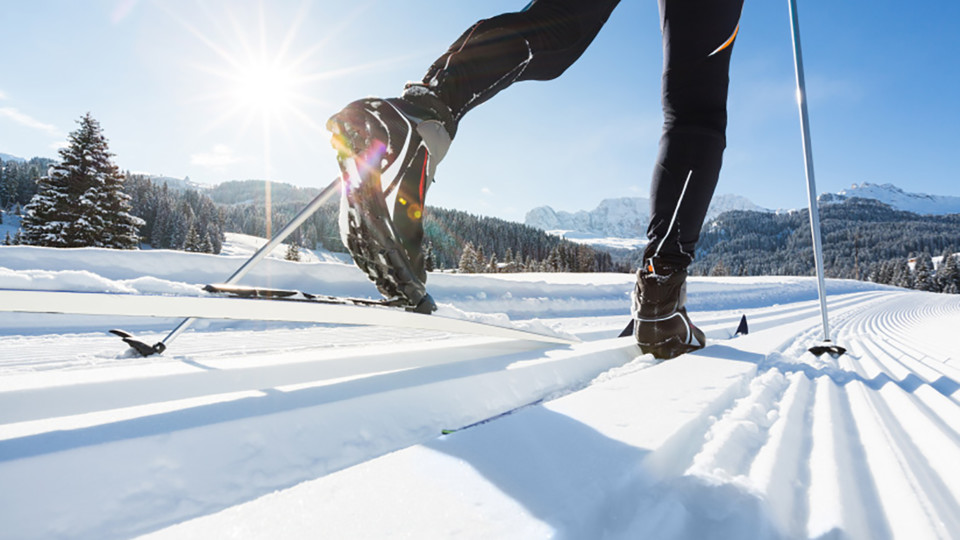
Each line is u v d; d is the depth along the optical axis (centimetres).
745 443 66
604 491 43
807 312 728
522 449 53
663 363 125
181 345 228
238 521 38
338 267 538
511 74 129
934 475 58
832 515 45
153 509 56
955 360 189
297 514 39
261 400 79
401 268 109
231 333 286
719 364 125
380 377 100
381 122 101
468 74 121
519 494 42
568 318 577
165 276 453
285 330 306
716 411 78
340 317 102
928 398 108
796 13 220
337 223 110
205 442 65
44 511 50
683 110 155
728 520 42
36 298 74
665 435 58
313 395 84
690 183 157
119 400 78
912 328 429
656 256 163
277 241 125
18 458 53
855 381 129
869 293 1880
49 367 159
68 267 418
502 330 139
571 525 37
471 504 40
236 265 491
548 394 120
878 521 46
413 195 109
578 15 134
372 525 37
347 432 78
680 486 47
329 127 103
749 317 572
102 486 55
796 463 62
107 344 245
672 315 165
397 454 52
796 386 115
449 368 113
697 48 151
